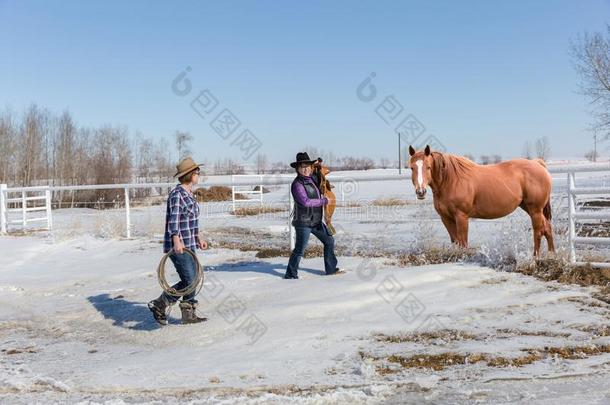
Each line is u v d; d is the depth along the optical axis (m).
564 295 6.85
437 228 15.61
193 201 6.58
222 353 5.44
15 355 5.79
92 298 8.11
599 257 8.57
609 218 8.00
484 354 5.05
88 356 5.68
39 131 50.78
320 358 5.14
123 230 14.52
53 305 7.90
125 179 44.81
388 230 15.36
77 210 30.08
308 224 7.90
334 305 6.55
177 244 6.29
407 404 4.12
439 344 5.39
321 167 9.55
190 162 6.57
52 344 6.18
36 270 10.63
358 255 9.79
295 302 6.77
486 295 6.91
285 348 5.46
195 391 4.51
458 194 8.61
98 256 11.88
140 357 5.54
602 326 5.75
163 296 6.34
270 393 4.36
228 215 22.75
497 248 8.39
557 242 8.89
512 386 4.40
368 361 5.01
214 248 11.88
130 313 7.17
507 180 8.61
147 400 4.38
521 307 6.49
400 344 5.45
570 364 4.80
